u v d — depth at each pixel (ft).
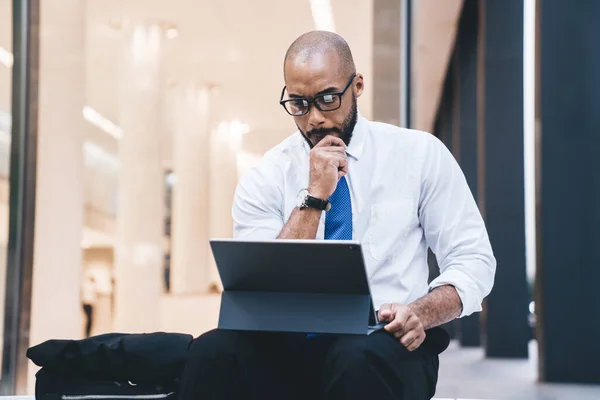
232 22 15.43
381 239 5.94
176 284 16.26
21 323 14.61
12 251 14.65
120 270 15.84
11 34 14.65
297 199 5.67
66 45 15.16
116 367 5.87
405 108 12.92
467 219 5.93
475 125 17.93
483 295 5.72
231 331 5.03
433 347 5.50
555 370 15.07
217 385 4.88
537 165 15.58
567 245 15.42
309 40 5.63
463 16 14.83
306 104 5.59
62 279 15.07
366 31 13.28
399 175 6.05
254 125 15.55
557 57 15.55
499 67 16.47
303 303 4.97
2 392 14.37
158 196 16.12
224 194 16.02
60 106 15.12
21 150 14.71
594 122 15.40
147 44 15.94
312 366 5.49
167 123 16.08
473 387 14.24
